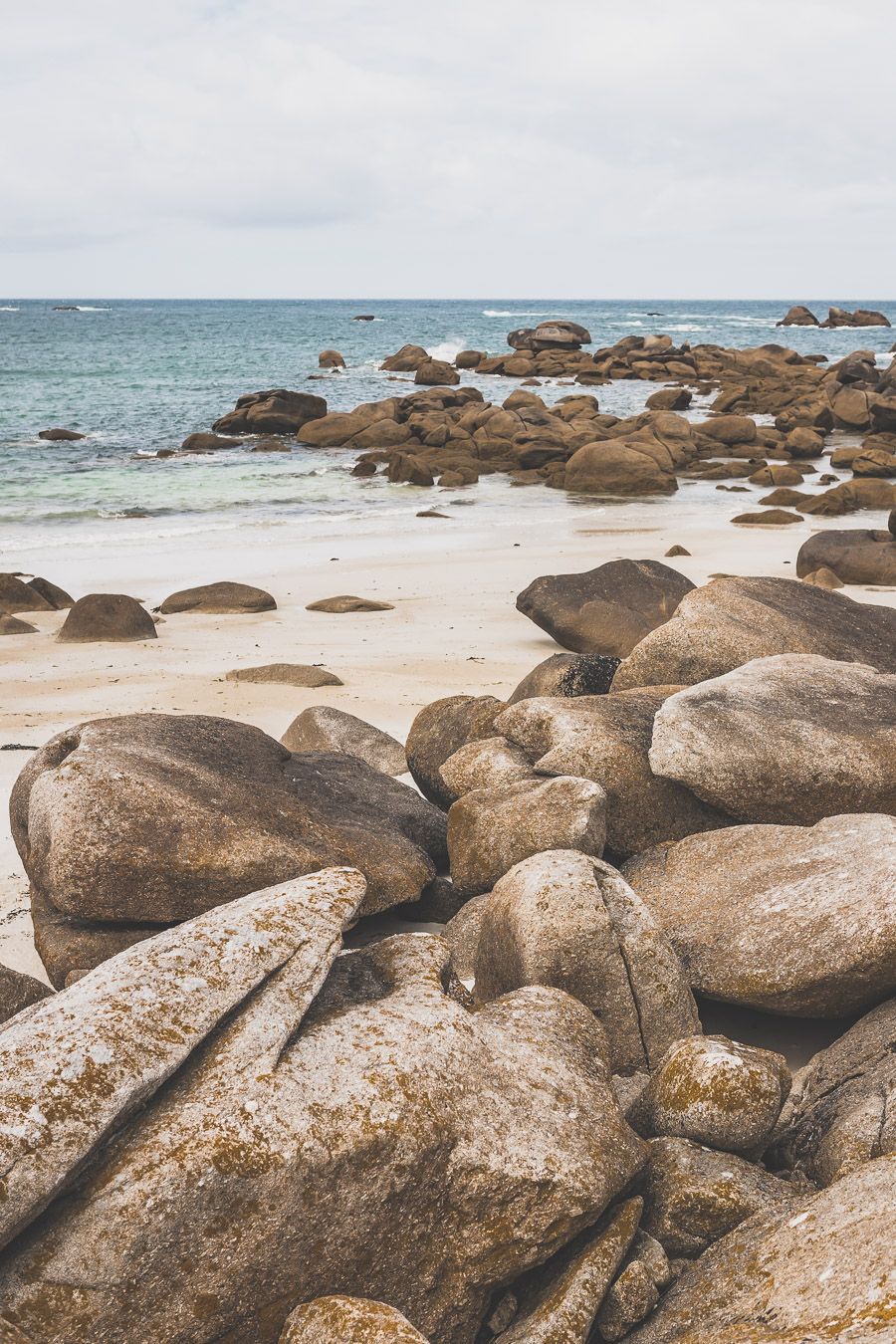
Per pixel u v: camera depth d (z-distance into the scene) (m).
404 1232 4.12
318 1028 4.50
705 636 10.23
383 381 63.66
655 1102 5.09
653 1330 4.02
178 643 15.73
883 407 41.12
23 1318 3.67
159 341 97.38
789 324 130.25
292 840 7.47
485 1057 4.61
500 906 6.35
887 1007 6.01
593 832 7.46
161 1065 4.04
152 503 28.05
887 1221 3.70
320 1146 3.97
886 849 6.34
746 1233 4.27
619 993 5.85
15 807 8.20
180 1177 3.79
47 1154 3.72
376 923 8.02
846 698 8.50
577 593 15.80
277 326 133.00
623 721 8.62
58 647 15.48
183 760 7.88
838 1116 5.10
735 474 34.41
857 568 19.28
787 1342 3.41
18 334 107.88
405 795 8.96
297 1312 3.86
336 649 15.33
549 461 35.28
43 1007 4.40
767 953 6.20
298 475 33.16
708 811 8.16
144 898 7.01
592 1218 4.34
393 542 23.58
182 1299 3.79
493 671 14.14
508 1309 4.32
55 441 39.00
